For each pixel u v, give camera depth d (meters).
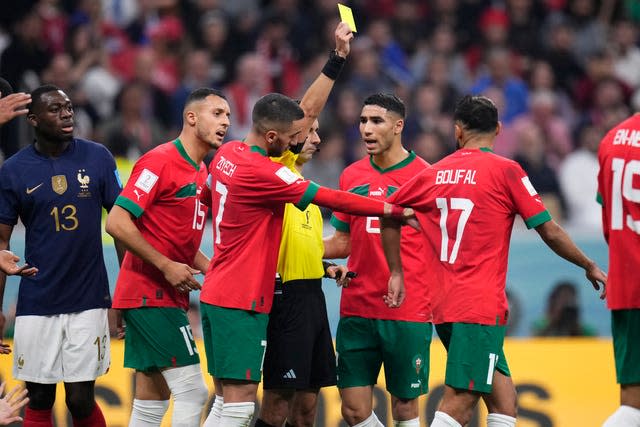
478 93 49.53
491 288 20.19
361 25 52.28
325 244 23.97
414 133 45.62
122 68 47.22
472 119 20.69
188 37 49.28
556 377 29.39
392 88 48.69
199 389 21.69
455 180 20.41
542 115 48.81
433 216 20.75
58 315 22.19
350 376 23.22
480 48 52.66
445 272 20.50
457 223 20.33
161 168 21.12
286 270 21.50
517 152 44.81
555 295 35.44
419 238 23.00
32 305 22.14
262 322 20.44
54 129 21.88
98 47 46.75
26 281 22.23
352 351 23.19
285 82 48.28
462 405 20.33
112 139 41.28
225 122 21.59
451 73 51.03
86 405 22.56
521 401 29.03
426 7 53.34
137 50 47.94
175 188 21.36
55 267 22.08
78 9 48.34
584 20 55.31
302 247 21.64
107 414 27.39
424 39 52.00
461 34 52.97
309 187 19.86
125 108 42.09
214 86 47.28
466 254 20.25
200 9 50.09
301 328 21.48
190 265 22.25
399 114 22.86
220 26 48.56
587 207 46.50
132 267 21.58
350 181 23.56
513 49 52.66
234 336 20.20
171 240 21.56
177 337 21.55
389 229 21.20
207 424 22.02
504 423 21.11
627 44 55.19
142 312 21.50
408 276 22.86
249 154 20.25
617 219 19.02
